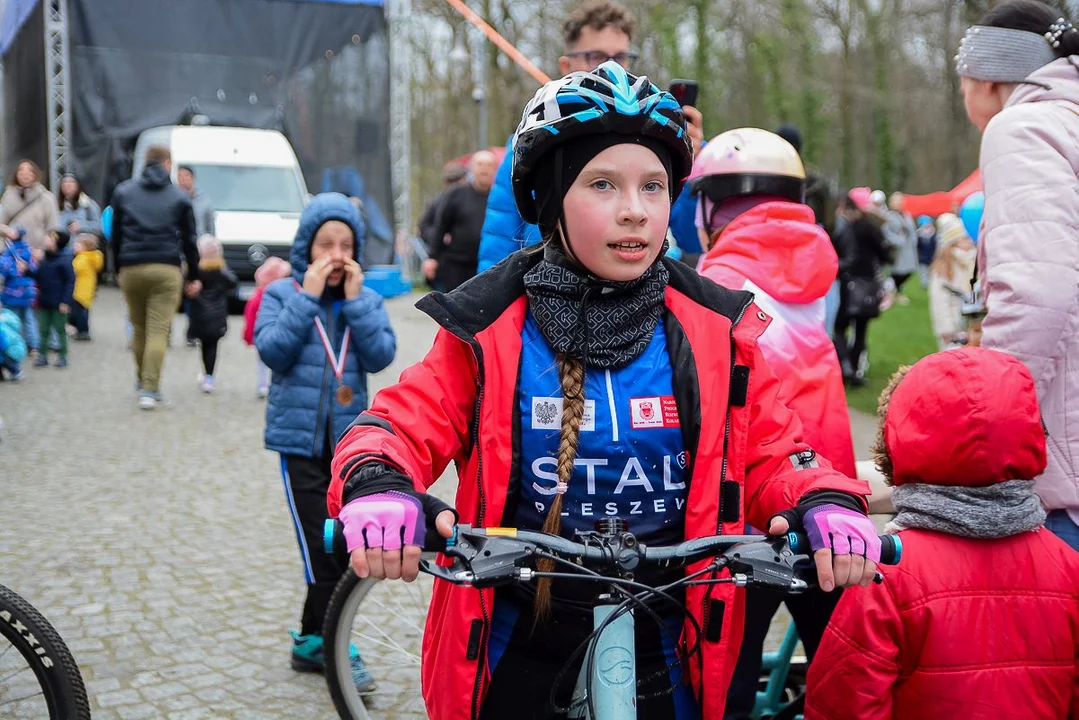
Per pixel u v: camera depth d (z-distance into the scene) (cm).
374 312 388
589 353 191
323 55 1648
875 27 2848
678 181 198
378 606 340
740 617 201
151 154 880
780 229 279
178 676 379
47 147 1630
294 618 433
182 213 880
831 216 1023
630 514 195
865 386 1034
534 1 2605
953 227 865
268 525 556
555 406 192
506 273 198
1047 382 246
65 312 1077
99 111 1619
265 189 1580
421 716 332
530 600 197
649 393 194
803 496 182
